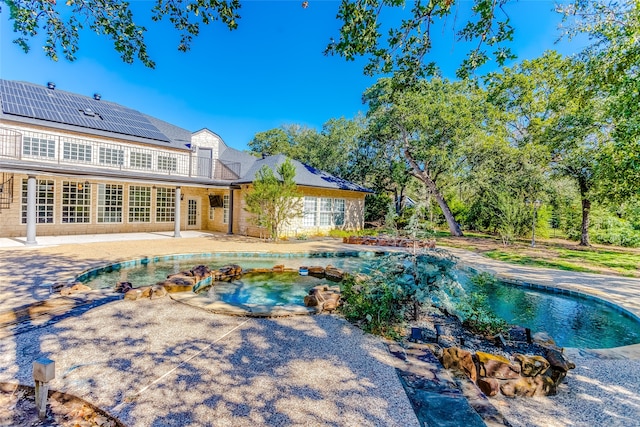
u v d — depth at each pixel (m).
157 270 8.66
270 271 9.12
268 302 6.43
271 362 3.46
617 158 9.01
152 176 13.43
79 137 13.91
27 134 12.56
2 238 12.04
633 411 3.00
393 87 5.51
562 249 14.98
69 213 13.92
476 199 21.89
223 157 19.80
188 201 18.25
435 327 4.73
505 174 17.36
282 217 14.03
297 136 36.91
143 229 16.36
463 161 18.80
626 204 16.55
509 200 15.81
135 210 16.05
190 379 3.05
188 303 5.40
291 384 3.02
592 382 3.52
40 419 2.45
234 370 3.26
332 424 2.45
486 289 8.06
